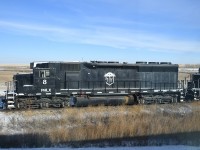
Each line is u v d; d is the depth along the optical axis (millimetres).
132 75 33406
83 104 30172
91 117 26547
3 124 23766
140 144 23234
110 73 32219
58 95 29594
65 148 21062
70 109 27453
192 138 24719
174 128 26406
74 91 30250
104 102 31109
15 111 25750
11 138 22547
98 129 24516
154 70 34625
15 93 27750
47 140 22656
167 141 24000
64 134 23359
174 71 36000
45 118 25312
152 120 27000
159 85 34875
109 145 22750
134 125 25734
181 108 31875
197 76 39938
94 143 23000
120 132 24844
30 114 25406
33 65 29516
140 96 33469
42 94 28828
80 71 30891
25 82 28562
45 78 29031
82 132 23984
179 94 35812
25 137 22750
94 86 31438
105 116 27016
